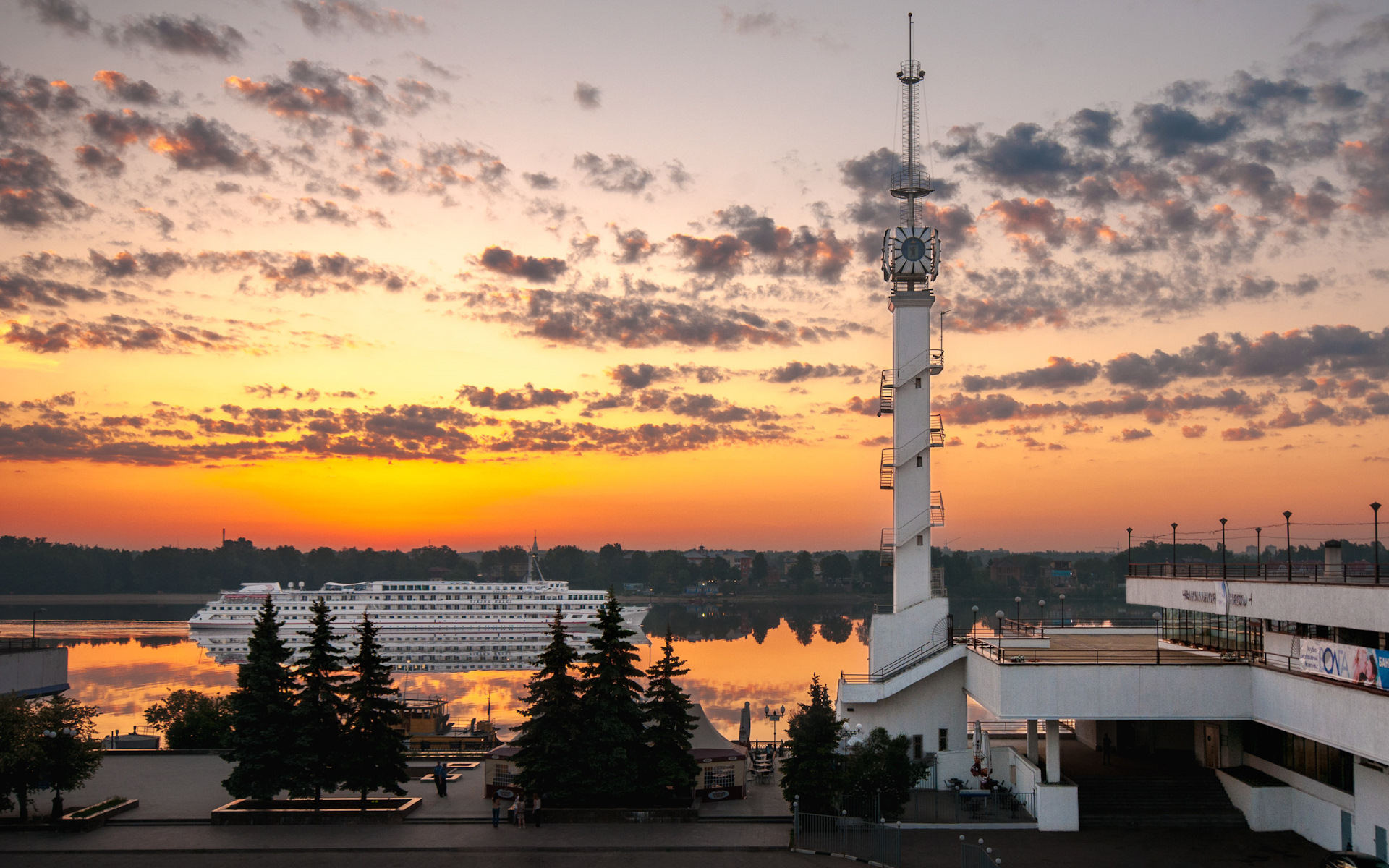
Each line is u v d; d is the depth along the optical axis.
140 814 58.06
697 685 152.38
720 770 63.19
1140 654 65.00
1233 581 59.72
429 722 100.31
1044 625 84.19
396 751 58.72
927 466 71.19
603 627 60.31
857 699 67.38
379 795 62.62
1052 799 56.69
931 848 52.72
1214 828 56.62
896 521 70.88
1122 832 56.00
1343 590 49.38
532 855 51.34
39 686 67.12
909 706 67.81
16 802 59.34
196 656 199.38
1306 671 52.72
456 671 189.62
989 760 66.88
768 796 64.19
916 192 74.56
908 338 71.69
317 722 57.97
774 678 160.00
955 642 69.56
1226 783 59.81
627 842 53.59
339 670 58.69
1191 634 69.56
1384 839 47.78
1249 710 56.41
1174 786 60.12
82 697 141.50
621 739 58.22
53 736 55.06
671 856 51.41
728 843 53.44
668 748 60.09
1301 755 55.66
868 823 55.75
